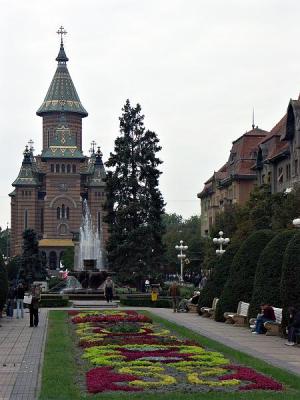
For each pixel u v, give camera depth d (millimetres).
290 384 19703
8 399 17953
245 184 113750
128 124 91812
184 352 26078
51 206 198500
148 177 91000
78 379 20922
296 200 63406
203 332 34812
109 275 75188
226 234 91875
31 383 20438
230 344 29641
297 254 32156
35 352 27766
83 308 57844
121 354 25484
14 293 48875
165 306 59969
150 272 88188
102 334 33156
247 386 19203
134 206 88750
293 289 31922
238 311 39688
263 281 36219
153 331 35000
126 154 90938
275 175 93938
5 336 34188
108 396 17703
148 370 21859
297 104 83438
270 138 98062
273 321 33688
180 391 18688
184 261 123188
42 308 57781
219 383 19547
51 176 199125
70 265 179000
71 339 32344
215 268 47969
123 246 87750
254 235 41500
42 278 118500
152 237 89250
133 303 61531
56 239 197375
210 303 46812
